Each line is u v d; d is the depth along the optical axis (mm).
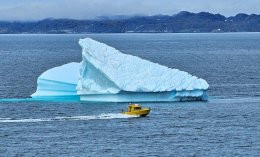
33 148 184625
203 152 179875
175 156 175625
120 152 179750
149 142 191625
